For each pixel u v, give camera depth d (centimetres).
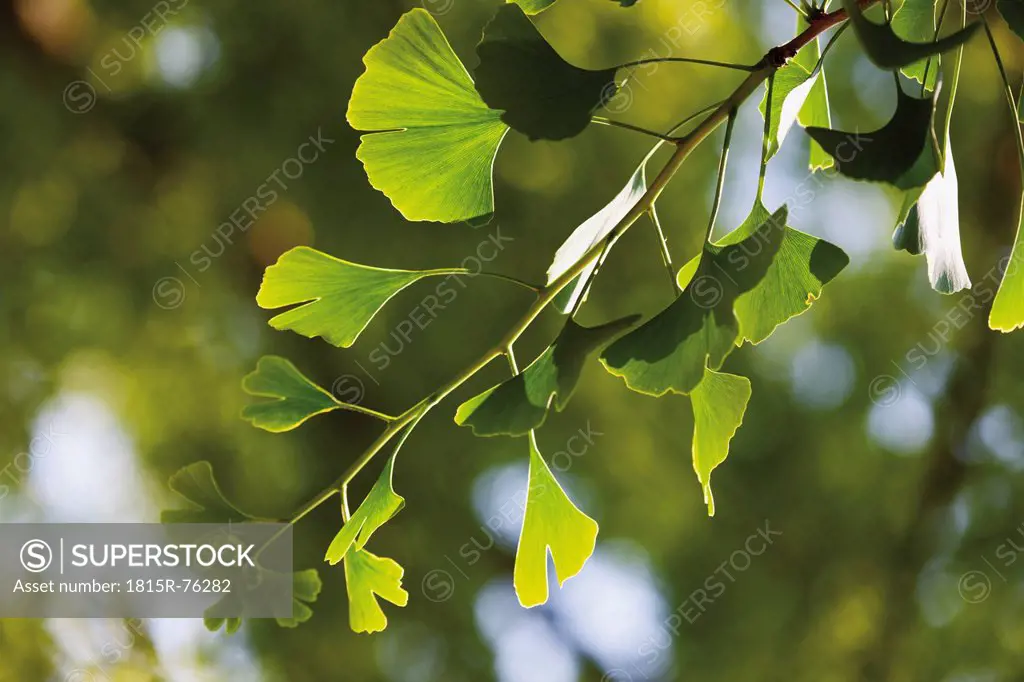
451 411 287
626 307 279
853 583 303
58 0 265
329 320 119
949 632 292
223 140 273
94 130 280
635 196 117
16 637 246
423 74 114
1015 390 300
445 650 301
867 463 312
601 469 298
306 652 285
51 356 282
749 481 311
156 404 293
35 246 279
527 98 111
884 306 315
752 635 299
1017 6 109
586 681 321
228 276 294
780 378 318
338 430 294
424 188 115
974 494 298
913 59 106
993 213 300
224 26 270
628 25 276
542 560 117
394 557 297
